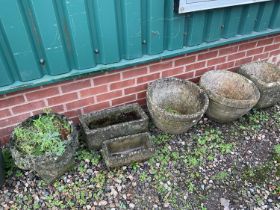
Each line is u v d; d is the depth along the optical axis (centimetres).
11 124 220
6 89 193
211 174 223
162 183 214
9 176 213
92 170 221
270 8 252
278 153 241
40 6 172
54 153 181
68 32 191
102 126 239
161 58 230
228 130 259
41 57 194
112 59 215
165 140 245
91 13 190
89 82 223
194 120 218
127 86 241
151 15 207
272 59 306
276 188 216
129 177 216
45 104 220
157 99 246
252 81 256
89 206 199
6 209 195
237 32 256
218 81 264
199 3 210
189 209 201
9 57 187
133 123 226
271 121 272
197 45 242
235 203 206
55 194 204
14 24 173
